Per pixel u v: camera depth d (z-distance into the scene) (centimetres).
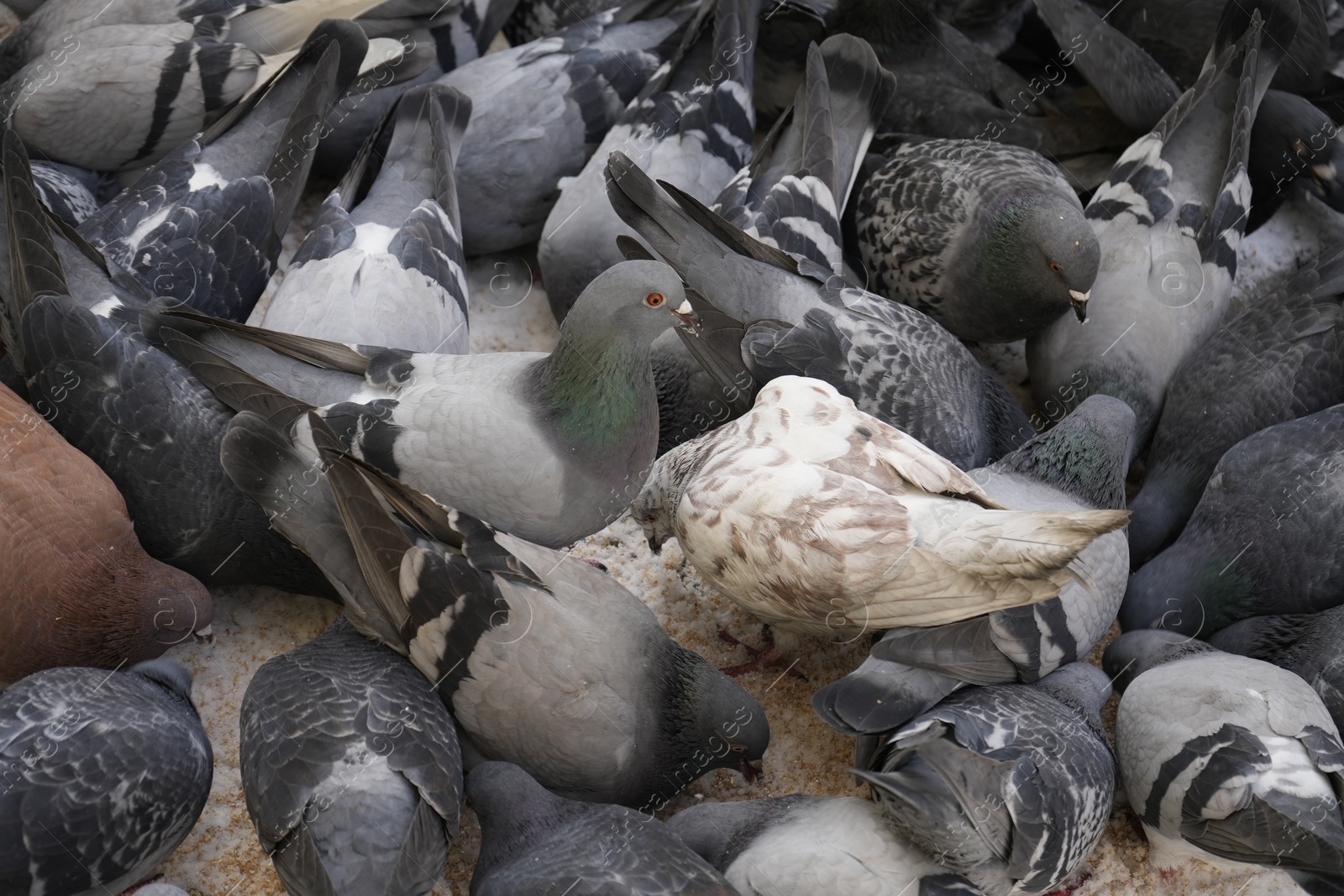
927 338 142
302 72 148
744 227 146
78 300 135
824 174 149
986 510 126
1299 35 160
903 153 154
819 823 126
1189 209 150
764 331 139
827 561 127
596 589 131
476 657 126
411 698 126
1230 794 125
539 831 125
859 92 153
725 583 132
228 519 133
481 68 154
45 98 145
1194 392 145
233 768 133
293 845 121
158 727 125
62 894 121
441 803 123
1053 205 145
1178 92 162
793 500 128
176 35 148
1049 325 149
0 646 128
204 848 130
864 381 139
